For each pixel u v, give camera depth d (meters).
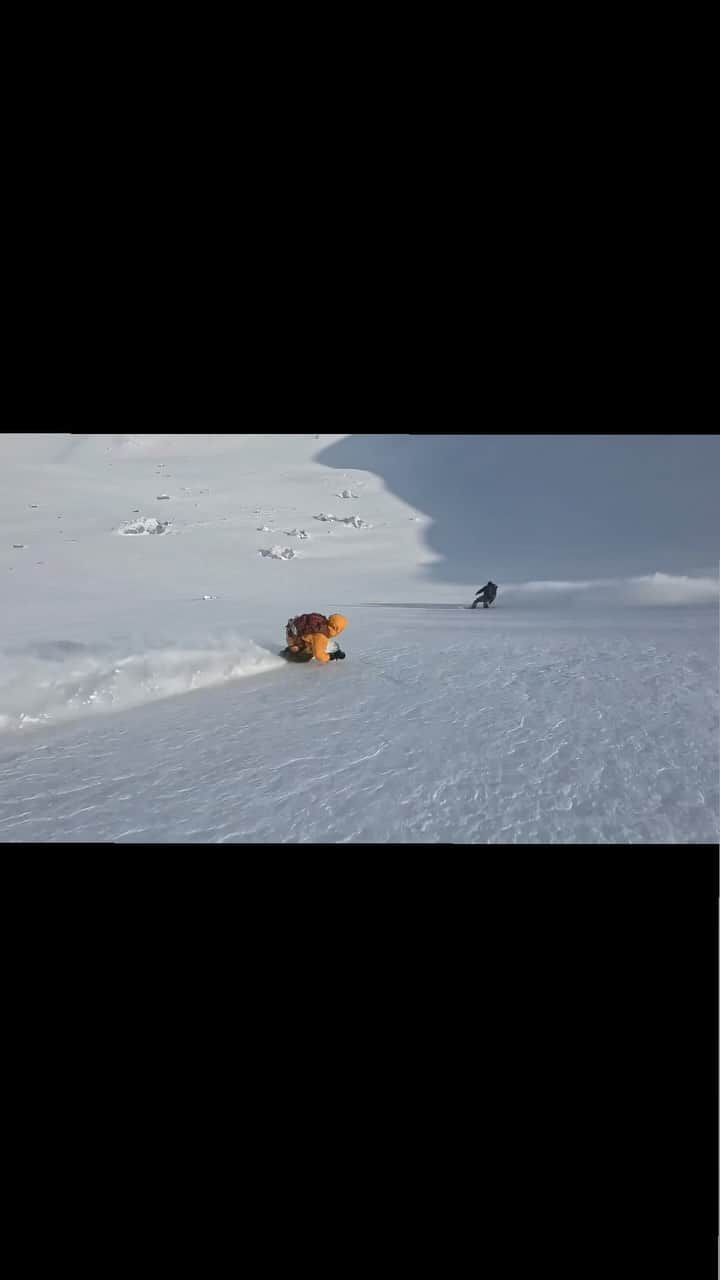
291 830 3.41
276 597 26.66
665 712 5.09
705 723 4.83
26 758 4.46
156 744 4.68
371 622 11.20
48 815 3.63
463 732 4.77
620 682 5.93
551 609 15.00
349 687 6.03
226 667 6.35
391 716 5.16
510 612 14.11
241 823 3.50
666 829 3.36
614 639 8.05
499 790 3.83
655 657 6.86
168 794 3.88
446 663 6.89
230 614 16.16
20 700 5.12
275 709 5.41
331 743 4.62
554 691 5.72
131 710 5.45
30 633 11.10
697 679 5.95
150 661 5.97
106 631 10.83
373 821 3.49
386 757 4.35
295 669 6.72
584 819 3.47
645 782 3.90
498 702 5.46
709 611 13.14
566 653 7.24
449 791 3.83
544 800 3.70
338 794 3.83
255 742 4.67
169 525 48.59
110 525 48.56
